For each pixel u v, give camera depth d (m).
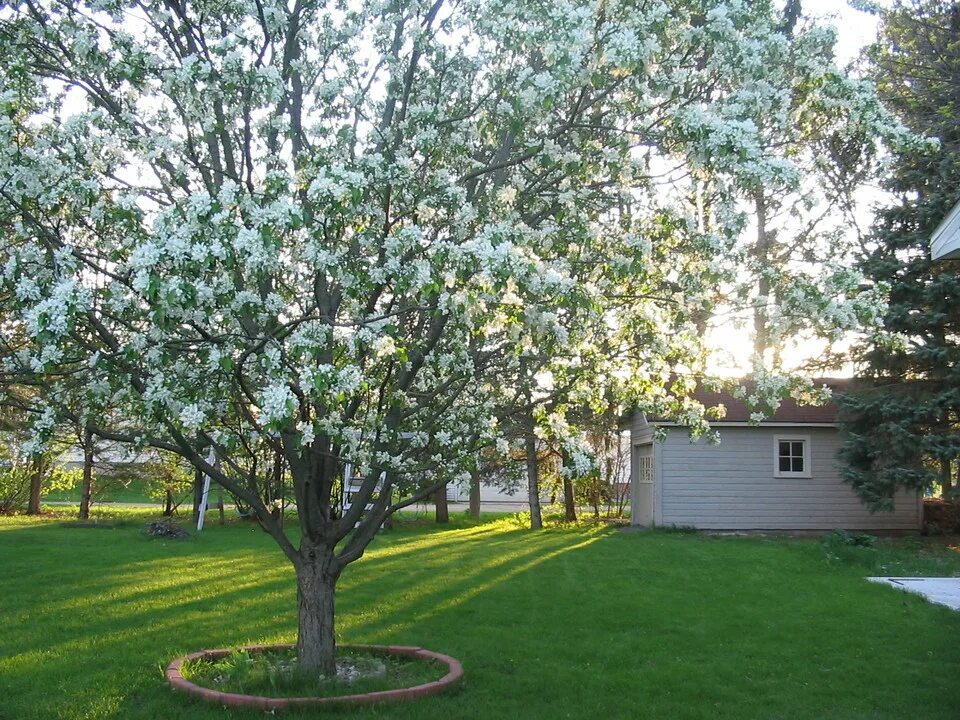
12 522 19.47
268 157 5.93
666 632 7.95
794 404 16.89
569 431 5.35
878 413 14.62
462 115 6.04
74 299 4.01
